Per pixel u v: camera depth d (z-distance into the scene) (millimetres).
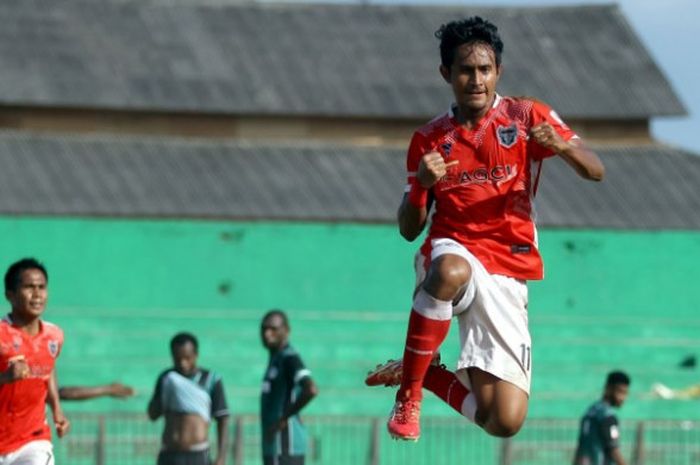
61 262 114625
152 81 132875
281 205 120562
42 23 138375
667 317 124375
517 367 25469
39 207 114625
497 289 25375
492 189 25375
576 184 130750
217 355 107625
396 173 128500
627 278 124188
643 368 112500
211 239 117812
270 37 143625
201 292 117312
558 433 83500
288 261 119250
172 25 142625
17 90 127812
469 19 25391
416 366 25359
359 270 120375
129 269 116000
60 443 79375
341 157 130375
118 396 49438
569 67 145500
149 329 108375
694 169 135750
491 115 25422
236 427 71188
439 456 81062
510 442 77125
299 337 110250
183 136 132125
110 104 128875
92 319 107312
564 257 123312
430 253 25641
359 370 104125
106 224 115625
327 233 119875
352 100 135875
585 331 116312
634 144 140625
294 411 50406
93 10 142125
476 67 25047
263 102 133750
